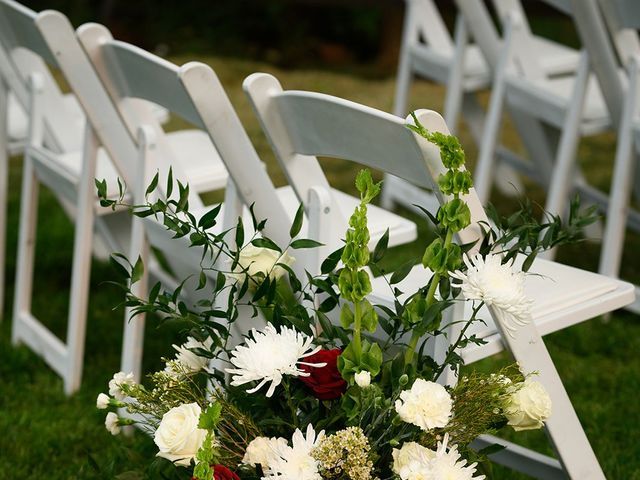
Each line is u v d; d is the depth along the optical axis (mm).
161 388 1507
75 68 2271
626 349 2869
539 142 3504
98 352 2867
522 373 1634
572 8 2703
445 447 1310
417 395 1329
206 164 2613
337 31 6953
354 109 1564
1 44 2701
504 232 1567
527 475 2113
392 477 1366
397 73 6520
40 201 4055
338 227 1899
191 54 6660
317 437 1429
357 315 1400
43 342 2768
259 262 1585
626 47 2795
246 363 1378
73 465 2268
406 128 1469
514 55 3230
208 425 1298
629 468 2248
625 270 3434
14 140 3146
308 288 1804
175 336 2875
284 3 6949
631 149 2764
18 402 2584
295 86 5836
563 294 1792
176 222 1576
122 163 2373
